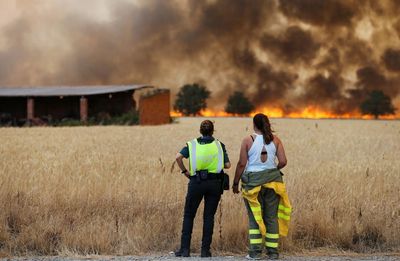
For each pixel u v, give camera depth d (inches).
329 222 617.6
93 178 843.4
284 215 538.0
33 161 1133.1
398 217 668.1
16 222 642.8
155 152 1537.9
